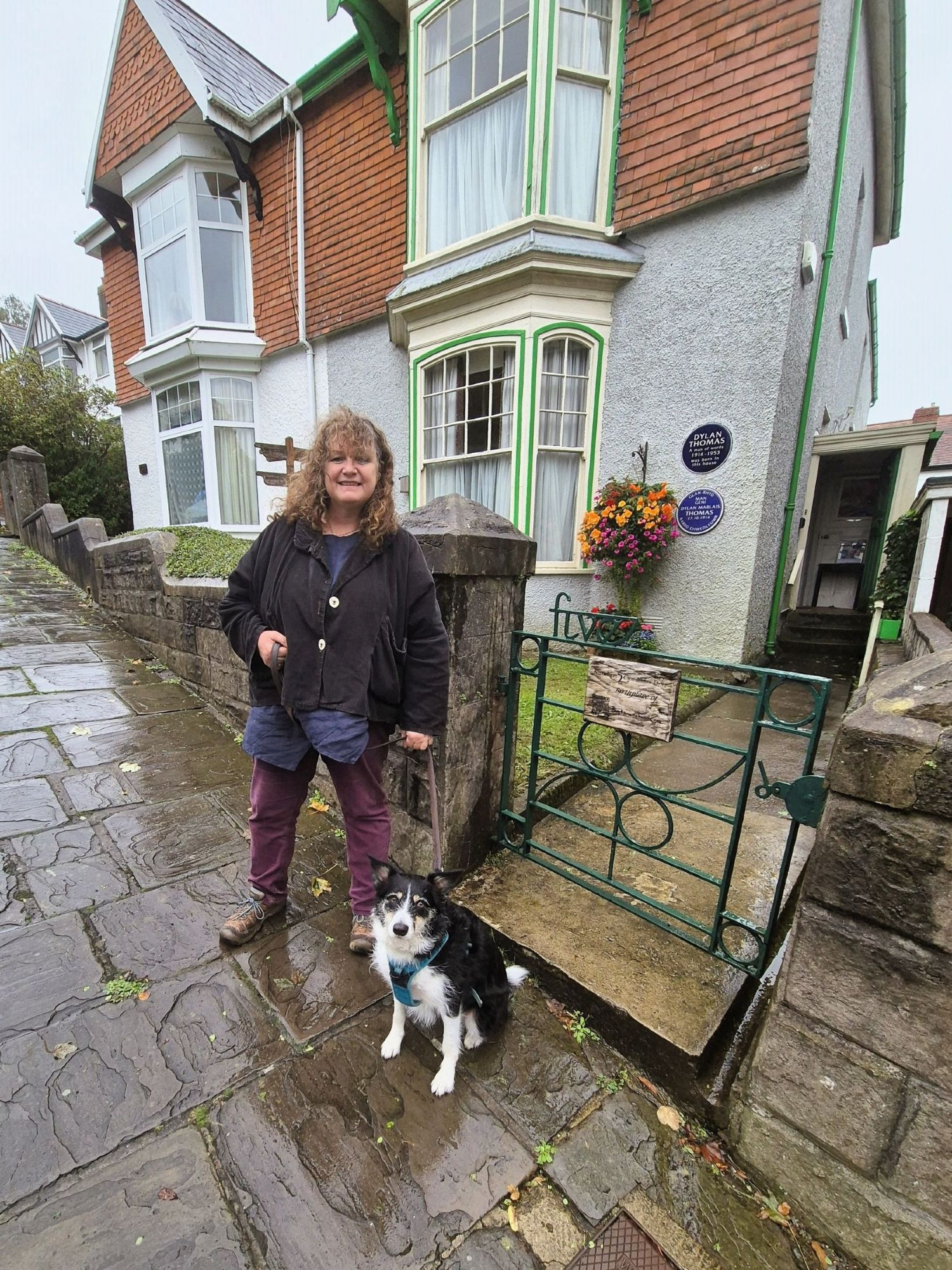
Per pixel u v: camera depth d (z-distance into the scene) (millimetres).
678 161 4789
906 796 1073
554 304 5211
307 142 7074
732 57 4426
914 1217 1151
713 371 4902
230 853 2588
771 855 2525
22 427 11750
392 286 6555
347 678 1729
